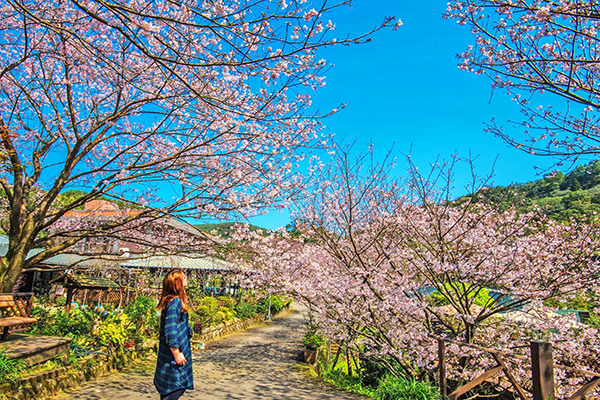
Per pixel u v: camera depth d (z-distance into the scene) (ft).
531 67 14.32
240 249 27.89
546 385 12.32
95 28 16.62
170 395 10.63
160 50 19.01
